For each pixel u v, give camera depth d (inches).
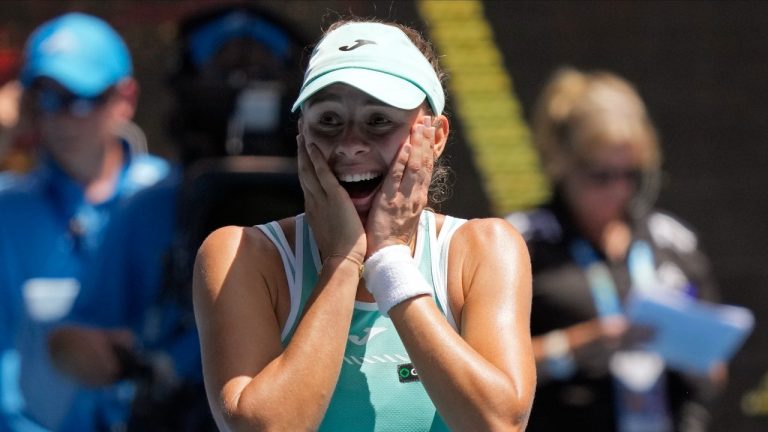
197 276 355.6
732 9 1041.5
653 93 1019.3
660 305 570.6
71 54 611.8
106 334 546.9
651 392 576.1
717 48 1032.2
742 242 985.5
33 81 610.2
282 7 956.6
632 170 592.1
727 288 971.9
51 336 550.3
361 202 357.4
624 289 585.0
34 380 577.6
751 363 942.4
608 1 1037.8
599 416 574.6
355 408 343.9
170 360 491.2
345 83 337.1
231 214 482.9
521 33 1020.5
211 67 533.6
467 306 351.9
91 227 603.8
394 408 344.8
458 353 331.3
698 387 587.5
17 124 655.1
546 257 586.6
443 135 366.9
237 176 482.6
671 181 995.3
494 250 358.6
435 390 331.6
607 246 591.5
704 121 1013.8
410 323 335.6
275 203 483.8
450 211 970.1
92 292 561.9
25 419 578.9
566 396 574.9
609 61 1025.5
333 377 331.9
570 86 610.9
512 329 345.4
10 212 597.9
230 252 352.5
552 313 579.5
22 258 594.6
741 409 931.3
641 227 600.4
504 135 989.2
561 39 1024.9
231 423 331.3
